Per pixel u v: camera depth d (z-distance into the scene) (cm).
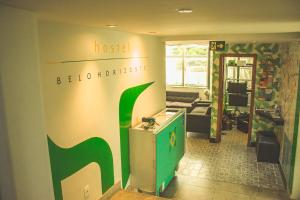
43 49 240
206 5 182
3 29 165
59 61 259
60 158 269
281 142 571
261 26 343
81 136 299
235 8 196
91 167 322
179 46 1070
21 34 179
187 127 768
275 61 650
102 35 330
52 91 252
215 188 487
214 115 712
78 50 286
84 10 194
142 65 450
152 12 209
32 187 191
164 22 278
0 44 163
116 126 378
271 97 665
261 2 173
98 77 325
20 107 178
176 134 499
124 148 407
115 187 276
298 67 446
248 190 480
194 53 1055
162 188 462
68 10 192
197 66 1063
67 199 283
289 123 496
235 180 516
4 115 167
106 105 346
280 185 497
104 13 211
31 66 188
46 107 246
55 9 186
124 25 301
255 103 676
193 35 501
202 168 568
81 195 306
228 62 818
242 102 841
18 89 176
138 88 441
